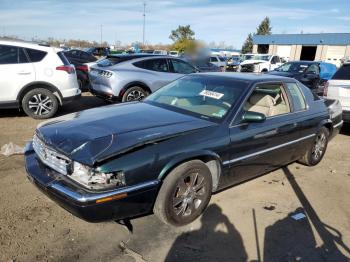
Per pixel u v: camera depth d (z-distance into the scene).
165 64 9.05
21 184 4.02
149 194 2.98
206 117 3.73
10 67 6.92
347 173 5.16
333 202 4.12
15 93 7.02
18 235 3.05
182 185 3.22
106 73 8.37
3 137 5.87
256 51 49.56
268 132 4.03
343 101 7.24
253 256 2.98
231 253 3.00
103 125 3.32
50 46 7.50
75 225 3.26
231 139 3.59
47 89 7.31
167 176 3.10
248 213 3.69
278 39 45.81
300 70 13.64
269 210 3.79
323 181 4.76
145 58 8.81
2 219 3.27
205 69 15.73
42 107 7.33
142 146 2.96
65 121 3.53
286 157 4.61
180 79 4.81
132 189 2.83
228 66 26.55
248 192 4.21
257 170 4.15
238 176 3.90
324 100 5.55
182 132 3.28
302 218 3.67
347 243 3.26
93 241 3.04
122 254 2.89
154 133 3.16
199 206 3.44
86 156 2.75
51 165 3.05
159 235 3.19
